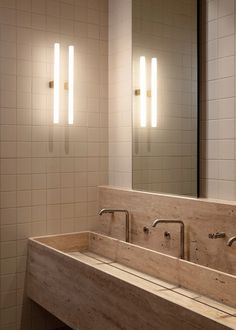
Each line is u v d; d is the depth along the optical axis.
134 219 2.83
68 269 2.47
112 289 2.11
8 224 2.86
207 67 2.46
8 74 2.83
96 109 3.19
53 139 3.01
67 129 3.06
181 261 2.24
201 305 2.00
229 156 2.34
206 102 2.47
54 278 2.61
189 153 2.55
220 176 2.39
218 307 1.97
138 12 2.93
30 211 2.93
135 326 1.96
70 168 3.08
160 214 2.62
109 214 3.09
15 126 2.86
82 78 3.12
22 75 2.88
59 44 3.01
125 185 3.07
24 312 2.95
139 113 2.93
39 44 2.94
